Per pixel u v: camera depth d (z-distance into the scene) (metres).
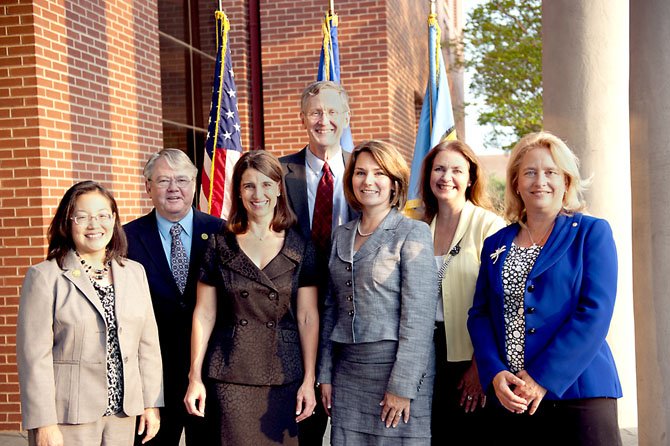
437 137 5.25
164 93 8.37
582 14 4.84
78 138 6.02
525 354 2.95
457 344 3.44
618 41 4.86
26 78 5.48
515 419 3.02
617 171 4.96
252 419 3.22
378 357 3.17
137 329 3.20
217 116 5.55
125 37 6.88
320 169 4.01
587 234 2.98
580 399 2.89
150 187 3.66
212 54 9.66
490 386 3.00
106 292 3.13
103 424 3.10
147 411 3.29
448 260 3.50
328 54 5.52
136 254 3.58
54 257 3.10
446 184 3.53
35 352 2.96
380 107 8.62
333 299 3.37
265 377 3.24
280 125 8.94
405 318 3.12
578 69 4.89
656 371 3.38
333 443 3.26
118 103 6.71
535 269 2.98
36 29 5.47
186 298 3.60
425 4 12.83
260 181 3.28
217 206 5.42
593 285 2.88
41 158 5.50
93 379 3.03
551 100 5.02
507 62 14.35
